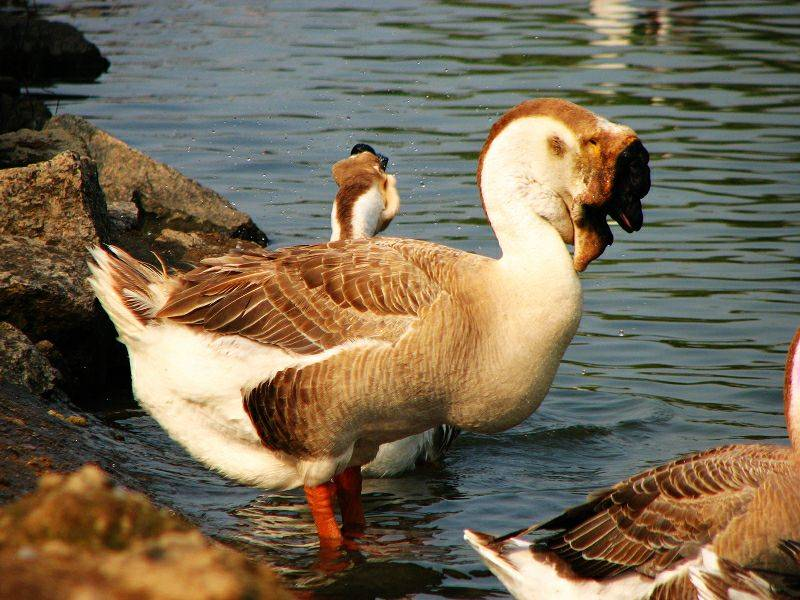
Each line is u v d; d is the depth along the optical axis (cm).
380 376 938
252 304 975
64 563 360
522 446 1268
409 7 3953
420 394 952
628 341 1518
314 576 941
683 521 845
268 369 959
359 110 2594
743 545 828
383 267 973
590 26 3559
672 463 887
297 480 1001
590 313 1608
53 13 3841
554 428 1302
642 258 1805
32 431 1054
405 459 1185
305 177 2167
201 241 1756
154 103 2659
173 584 347
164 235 1758
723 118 2534
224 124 2484
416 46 3278
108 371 1385
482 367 950
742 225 1930
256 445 992
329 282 967
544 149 971
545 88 2777
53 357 1265
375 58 3127
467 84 2820
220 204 1873
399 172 2170
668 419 1311
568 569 861
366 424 970
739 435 1259
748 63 3058
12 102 2327
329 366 940
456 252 996
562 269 959
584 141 960
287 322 962
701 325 1555
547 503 1114
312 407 947
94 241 1423
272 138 2388
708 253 1814
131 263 1054
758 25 3569
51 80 2916
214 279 1007
